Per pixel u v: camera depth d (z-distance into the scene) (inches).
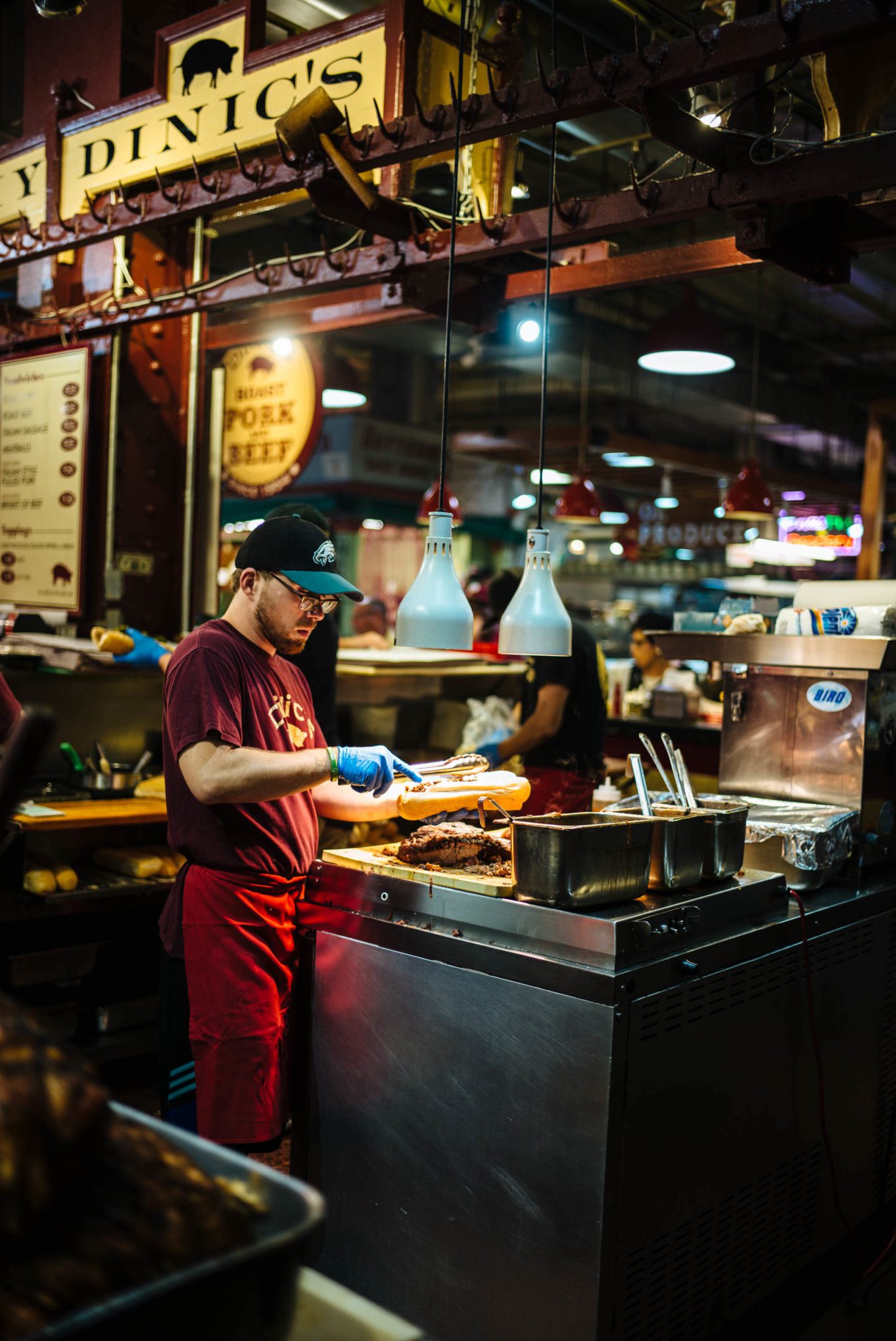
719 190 103.1
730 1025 96.3
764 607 145.8
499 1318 89.4
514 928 89.5
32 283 198.2
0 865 143.9
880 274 327.6
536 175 255.8
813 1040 109.3
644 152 230.4
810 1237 112.5
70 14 141.9
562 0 167.3
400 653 243.6
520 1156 87.8
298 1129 105.3
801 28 82.8
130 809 153.2
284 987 102.3
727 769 138.0
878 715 126.3
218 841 99.3
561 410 510.6
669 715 263.7
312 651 140.3
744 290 359.6
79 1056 40.4
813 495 499.8
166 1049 103.7
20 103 215.5
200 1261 37.5
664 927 89.0
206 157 138.9
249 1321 37.9
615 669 299.9
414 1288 95.3
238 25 133.8
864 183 94.0
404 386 526.9
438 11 126.0
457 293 146.4
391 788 112.0
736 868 103.2
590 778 169.0
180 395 195.2
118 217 144.0
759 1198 103.3
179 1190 39.6
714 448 542.6
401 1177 96.3
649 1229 88.2
